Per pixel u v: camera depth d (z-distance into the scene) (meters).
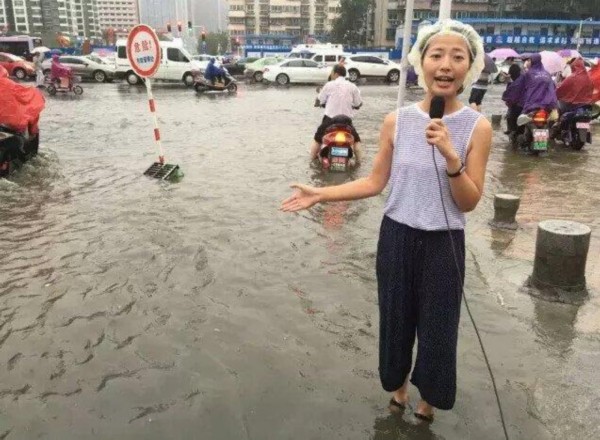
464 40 2.27
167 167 8.05
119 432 2.73
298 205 2.63
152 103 8.16
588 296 4.09
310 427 2.76
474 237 5.43
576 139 10.46
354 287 4.32
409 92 26.25
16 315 3.87
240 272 4.58
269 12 119.75
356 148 8.92
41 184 7.57
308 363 3.31
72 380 3.14
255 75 32.34
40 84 26.17
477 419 2.80
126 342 3.53
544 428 2.72
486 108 20.06
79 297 4.14
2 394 3.02
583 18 80.44
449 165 2.19
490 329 3.64
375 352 3.44
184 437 2.69
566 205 6.70
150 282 4.38
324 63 31.94
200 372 3.21
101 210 6.30
